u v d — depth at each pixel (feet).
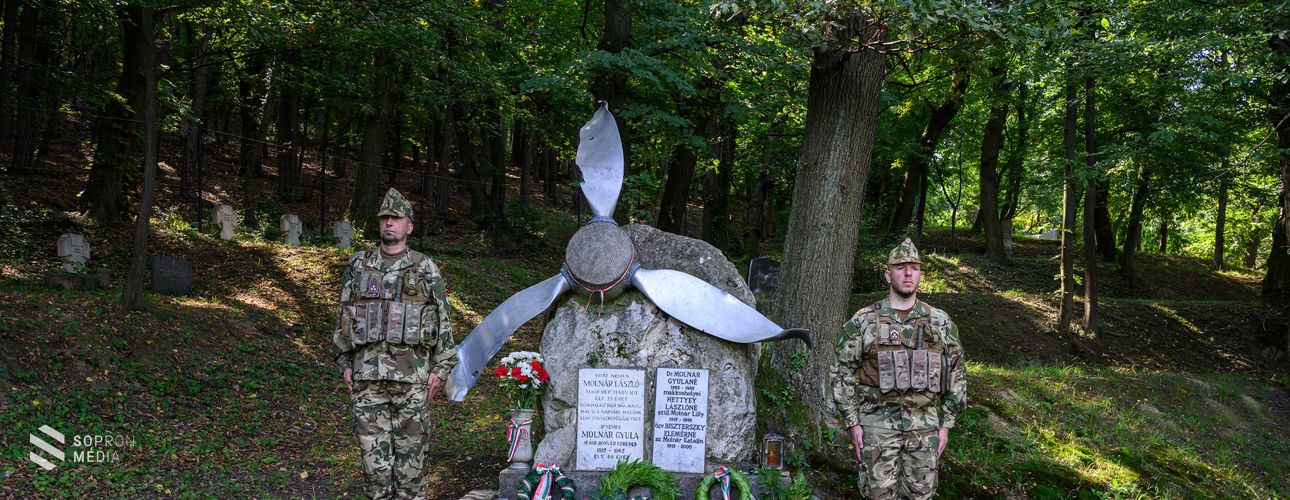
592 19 64.59
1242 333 56.39
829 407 18.12
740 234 98.53
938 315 17.37
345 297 17.28
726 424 20.45
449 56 53.83
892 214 91.45
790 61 40.37
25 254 43.55
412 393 16.98
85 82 52.90
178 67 54.24
